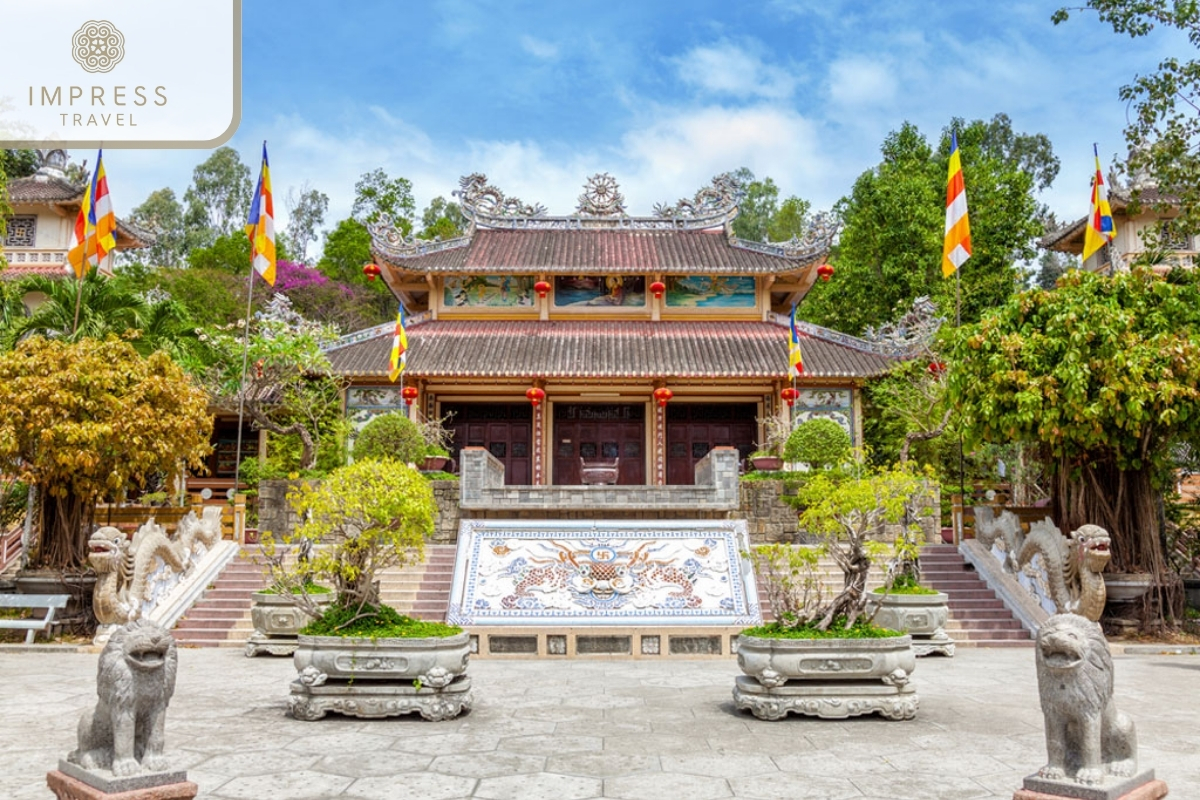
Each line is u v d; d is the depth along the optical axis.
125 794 6.27
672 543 19.47
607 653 17.22
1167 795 7.46
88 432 17.73
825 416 31.61
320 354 28.02
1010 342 18.36
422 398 32.06
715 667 15.75
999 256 37.84
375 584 11.93
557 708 11.60
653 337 32.91
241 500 22.61
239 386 26.95
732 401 33.81
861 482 12.24
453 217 62.34
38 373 18.31
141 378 19.19
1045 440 18.52
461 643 11.21
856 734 9.96
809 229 33.62
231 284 48.03
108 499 20.38
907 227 37.81
